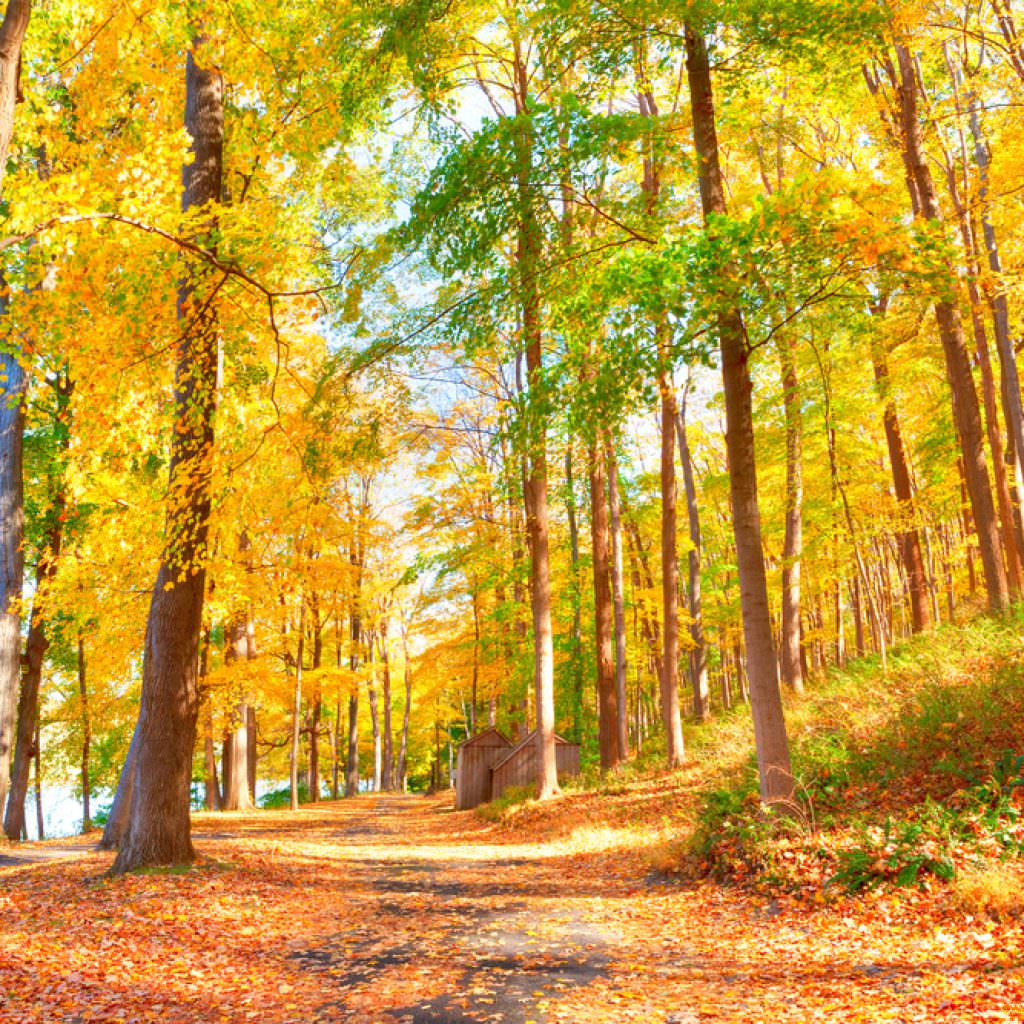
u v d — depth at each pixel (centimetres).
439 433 2014
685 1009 456
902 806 771
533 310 997
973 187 1335
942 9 1288
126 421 884
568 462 1734
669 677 1677
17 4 500
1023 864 598
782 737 848
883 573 2566
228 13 858
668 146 899
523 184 863
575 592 2384
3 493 1533
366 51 956
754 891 736
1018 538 1492
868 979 472
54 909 786
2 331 733
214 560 1336
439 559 2133
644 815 1302
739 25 820
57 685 2636
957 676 1092
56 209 621
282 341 962
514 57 1518
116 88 926
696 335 775
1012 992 406
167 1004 509
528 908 809
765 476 2062
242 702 2134
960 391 1380
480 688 2758
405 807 3030
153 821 997
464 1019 462
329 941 689
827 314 972
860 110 1443
